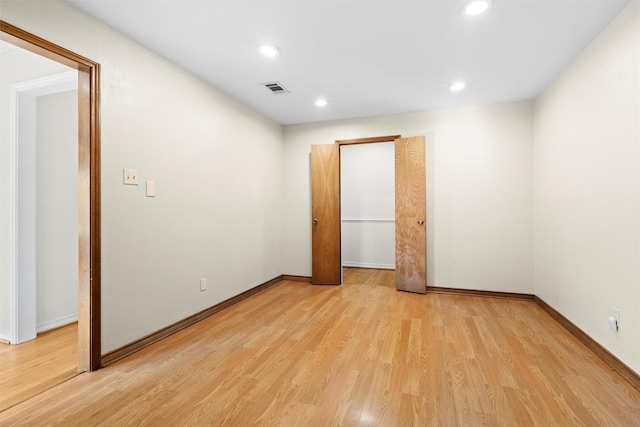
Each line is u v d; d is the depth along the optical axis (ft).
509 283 11.55
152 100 7.73
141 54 7.43
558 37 7.13
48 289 8.99
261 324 9.02
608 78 6.61
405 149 12.63
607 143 6.64
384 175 17.98
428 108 12.28
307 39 7.25
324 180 13.88
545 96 10.07
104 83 6.54
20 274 8.07
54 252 9.16
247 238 11.88
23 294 8.13
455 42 7.36
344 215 18.76
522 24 6.63
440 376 6.11
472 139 11.93
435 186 12.44
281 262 14.66
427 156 12.55
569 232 8.41
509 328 8.63
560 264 9.00
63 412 5.04
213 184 9.97
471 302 11.16
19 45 5.39
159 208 7.93
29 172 8.30
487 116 11.74
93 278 6.31
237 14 6.28
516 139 11.41
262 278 12.97
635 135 5.78
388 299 11.59
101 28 6.49
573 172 8.16
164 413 5.02
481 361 6.71
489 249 11.78
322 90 10.38
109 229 6.64
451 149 12.21
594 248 7.17
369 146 18.25
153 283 7.75
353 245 18.63
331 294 12.31
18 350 7.59
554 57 8.09
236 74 9.13
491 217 11.73
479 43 7.41
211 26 6.72
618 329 6.29
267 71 8.94
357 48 7.65
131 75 7.16
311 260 14.40
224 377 6.11
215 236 10.06
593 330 7.22
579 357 6.87
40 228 8.83
